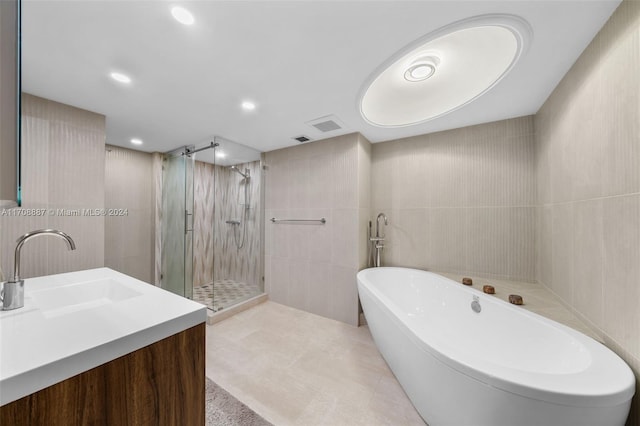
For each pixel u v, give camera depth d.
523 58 1.29
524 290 1.81
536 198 1.96
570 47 1.21
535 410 0.84
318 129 2.37
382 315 1.64
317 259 2.71
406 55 1.33
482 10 1.02
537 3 0.98
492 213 2.13
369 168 2.72
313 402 1.45
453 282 1.99
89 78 1.49
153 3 0.96
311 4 0.98
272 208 3.11
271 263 3.09
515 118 2.05
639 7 0.86
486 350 1.61
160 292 1.08
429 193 2.44
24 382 0.52
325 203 2.67
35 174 1.67
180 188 3.11
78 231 1.85
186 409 0.84
